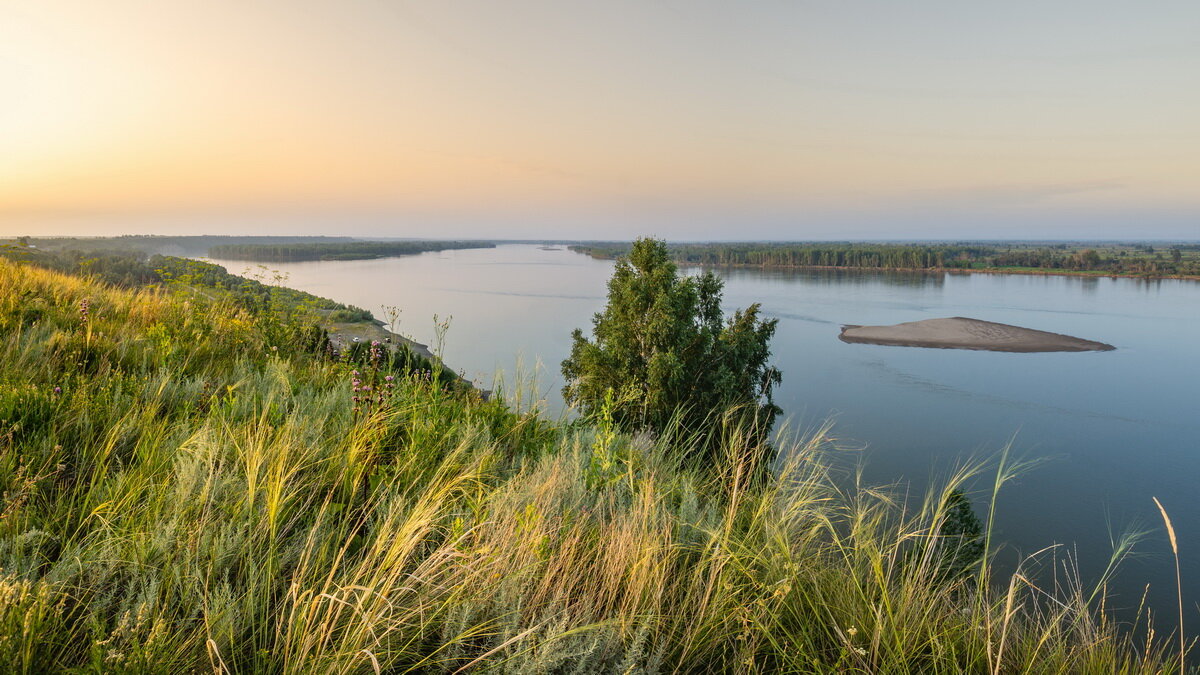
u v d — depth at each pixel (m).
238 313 8.05
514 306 87.12
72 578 2.37
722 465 4.36
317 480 3.42
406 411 4.57
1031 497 25.22
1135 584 17.94
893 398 42.28
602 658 2.43
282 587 2.57
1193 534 22.06
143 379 4.78
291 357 7.02
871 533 3.20
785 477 3.66
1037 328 78.56
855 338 67.38
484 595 2.51
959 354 59.88
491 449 4.11
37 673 1.90
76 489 2.97
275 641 2.24
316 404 4.86
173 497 2.87
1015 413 39.03
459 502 3.36
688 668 2.53
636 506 3.34
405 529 2.55
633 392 5.49
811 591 3.04
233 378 5.49
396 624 2.23
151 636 1.94
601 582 2.86
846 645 2.63
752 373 21.97
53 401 3.77
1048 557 19.17
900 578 3.09
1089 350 62.19
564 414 5.45
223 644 2.17
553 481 3.42
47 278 9.28
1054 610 2.94
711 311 23.75
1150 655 2.72
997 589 3.09
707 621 2.68
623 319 21.47
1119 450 32.03
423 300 92.81
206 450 3.32
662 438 4.88
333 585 2.47
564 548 2.79
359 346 7.02
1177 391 45.47
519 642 2.32
